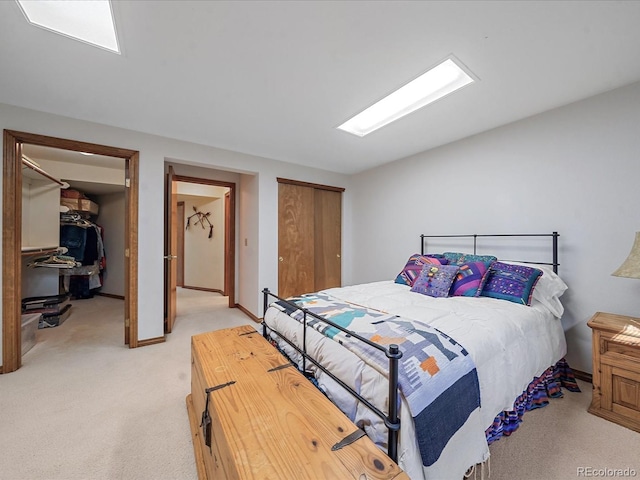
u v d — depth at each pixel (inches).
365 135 108.0
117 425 61.4
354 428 36.0
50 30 53.2
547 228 88.9
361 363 44.6
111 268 198.7
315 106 84.6
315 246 161.0
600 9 48.6
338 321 57.6
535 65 64.9
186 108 85.9
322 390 50.0
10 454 52.7
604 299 78.5
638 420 59.7
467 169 110.4
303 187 153.9
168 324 120.5
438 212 122.0
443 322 58.4
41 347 104.3
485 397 48.2
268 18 50.7
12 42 56.3
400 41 56.8
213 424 41.4
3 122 82.3
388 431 36.5
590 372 80.7
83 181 160.6
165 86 73.5
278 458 30.8
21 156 86.7
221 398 42.3
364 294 87.1
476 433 43.3
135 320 104.0
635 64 64.6
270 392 44.0
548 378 73.1
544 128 89.0
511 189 97.3
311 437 34.2
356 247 169.9
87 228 188.2
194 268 233.5
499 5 47.9
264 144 118.7
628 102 74.0
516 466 50.6
